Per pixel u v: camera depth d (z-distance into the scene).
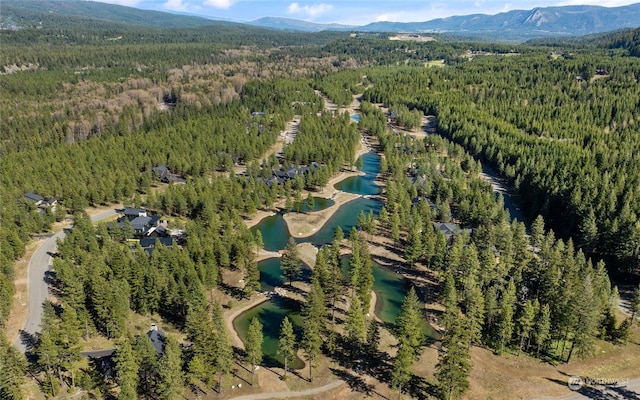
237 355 93.44
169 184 178.75
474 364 89.00
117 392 81.44
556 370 87.62
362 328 89.94
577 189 148.38
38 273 124.81
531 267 113.50
